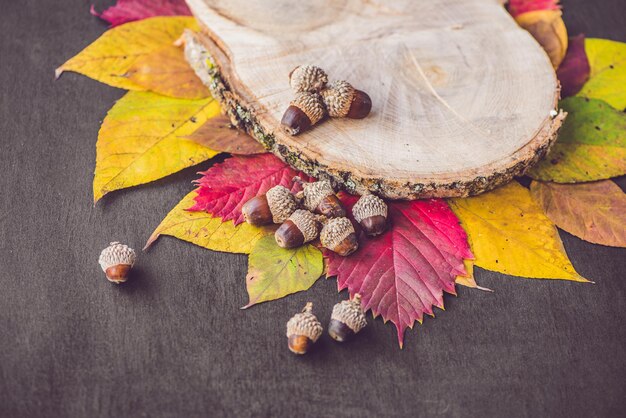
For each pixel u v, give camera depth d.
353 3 0.68
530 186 0.63
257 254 0.59
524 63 0.65
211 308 0.58
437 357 0.57
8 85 0.69
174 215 0.61
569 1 0.77
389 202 0.61
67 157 0.65
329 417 0.55
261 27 0.65
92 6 0.75
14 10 0.74
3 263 0.60
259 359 0.56
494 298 0.59
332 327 0.56
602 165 0.64
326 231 0.58
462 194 0.61
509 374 0.57
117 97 0.69
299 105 0.60
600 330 0.59
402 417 0.55
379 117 0.62
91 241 0.61
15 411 0.54
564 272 0.60
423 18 0.67
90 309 0.58
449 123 0.62
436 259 0.59
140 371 0.56
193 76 0.68
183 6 0.73
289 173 0.63
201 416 0.54
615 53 0.72
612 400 0.56
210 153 0.64
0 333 0.57
